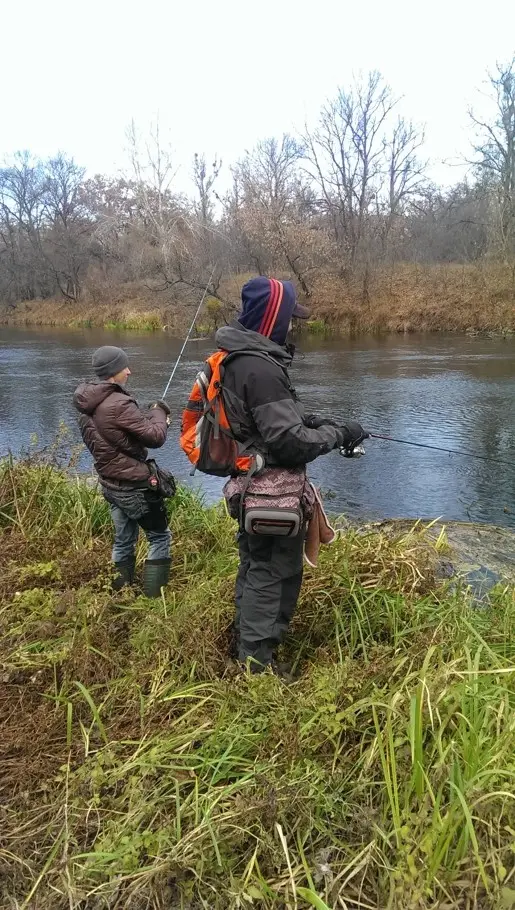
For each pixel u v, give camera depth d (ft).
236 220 90.02
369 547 11.98
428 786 5.78
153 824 6.41
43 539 13.92
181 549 13.58
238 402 8.12
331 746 7.20
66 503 15.34
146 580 11.50
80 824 6.46
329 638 9.84
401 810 6.15
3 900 5.73
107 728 7.96
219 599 10.50
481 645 8.07
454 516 19.97
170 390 42.78
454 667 7.61
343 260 85.92
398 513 20.35
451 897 5.31
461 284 79.00
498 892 5.07
